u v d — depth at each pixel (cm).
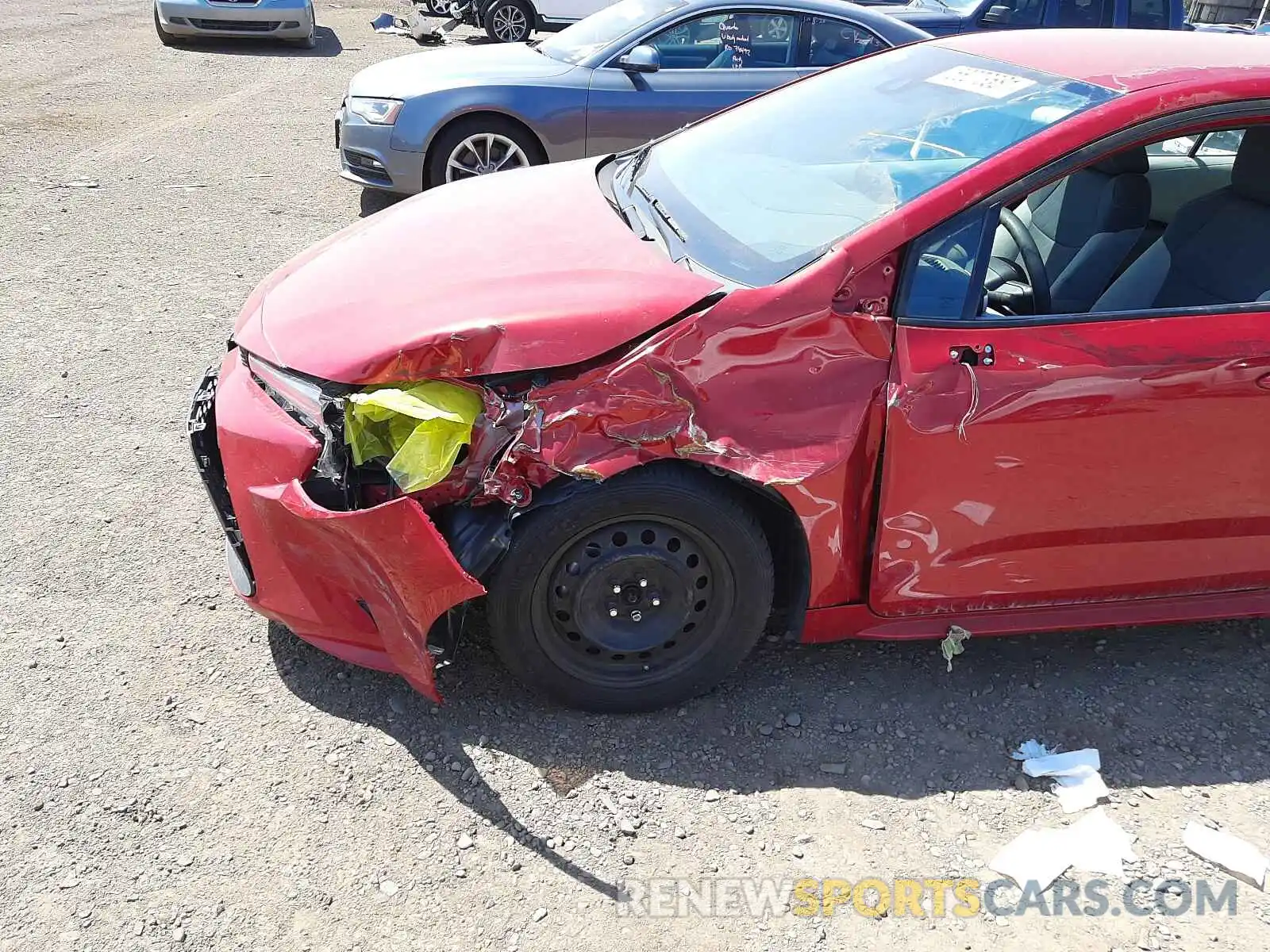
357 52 1291
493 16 1391
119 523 348
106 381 442
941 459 256
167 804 247
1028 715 290
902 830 252
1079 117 258
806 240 264
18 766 254
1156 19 876
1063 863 244
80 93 962
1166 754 279
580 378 241
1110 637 325
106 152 782
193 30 1212
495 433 240
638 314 245
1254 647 324
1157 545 284
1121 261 293
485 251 283
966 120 282
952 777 269
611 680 275
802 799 259
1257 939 228
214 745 264
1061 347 254
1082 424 258
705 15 648
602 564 258
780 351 246
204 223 645
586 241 284
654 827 249
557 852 241
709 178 315
